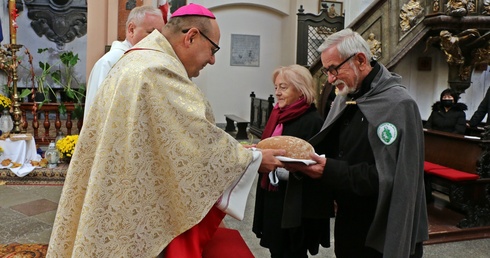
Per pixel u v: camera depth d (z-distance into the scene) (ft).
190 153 4.68
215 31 5.41
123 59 5.08
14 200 15.75
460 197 13.56
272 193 7.96
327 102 21.20
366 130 6.15
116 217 4.56
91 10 23.36
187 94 4.83
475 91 24.43
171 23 5.36
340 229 6.78
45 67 32.40
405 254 5.62
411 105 5.78
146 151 4.66
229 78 41.50
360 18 19.52
